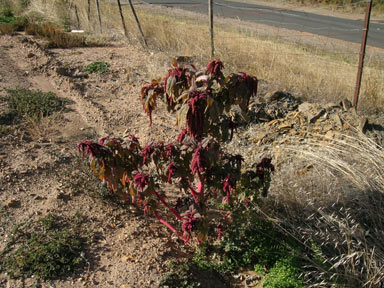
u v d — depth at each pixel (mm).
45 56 7996
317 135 4742
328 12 19031
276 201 3830
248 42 9117
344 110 5254
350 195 3795
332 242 3512
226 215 3637
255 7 20047
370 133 4773
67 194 3846
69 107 5973
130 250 3252
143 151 2918
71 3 12820
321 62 8523
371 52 10734
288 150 4566
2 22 11281
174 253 3361
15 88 6359
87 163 4277
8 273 2936
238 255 3457
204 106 2695
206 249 3473
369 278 3174
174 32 9922
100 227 3480
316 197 3758
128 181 3271
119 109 6043
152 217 3771
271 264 3408
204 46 8828
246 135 5145
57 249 3109
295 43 11305
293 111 5453
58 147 4766
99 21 11062
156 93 3041
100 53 8828
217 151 2816
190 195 3377
